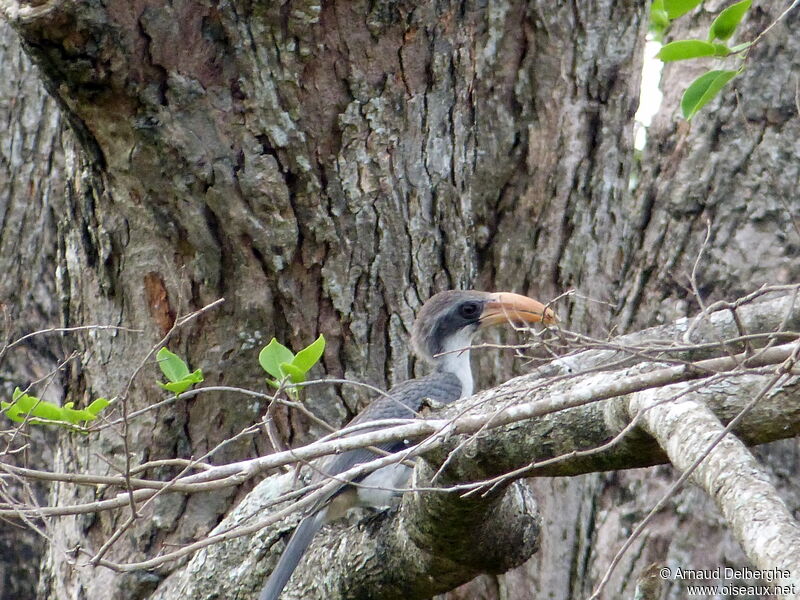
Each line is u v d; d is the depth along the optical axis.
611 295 13.36
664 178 13.66
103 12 9.71
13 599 15.11
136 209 10.77
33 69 15.12
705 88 8.37
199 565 10.18
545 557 12.89
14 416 8.73
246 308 10.80
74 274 11.52
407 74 10.95
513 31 13.12
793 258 12.92
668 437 6.58
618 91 13.32
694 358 7.54
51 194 15.02
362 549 9.60
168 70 10.20
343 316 10.98
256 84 10.48
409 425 7.46
